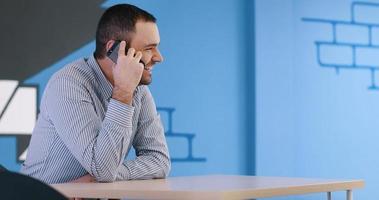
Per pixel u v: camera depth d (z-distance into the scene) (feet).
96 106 7.18
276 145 14.60
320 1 15.38
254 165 14.33
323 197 15.29
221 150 14.15
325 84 15.39
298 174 14.89
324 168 15.28
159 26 13.43
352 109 15.72
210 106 14.02
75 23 12.50
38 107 12.10
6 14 11.84
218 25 14.15
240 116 14.40
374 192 15.90
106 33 7.21
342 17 15.69
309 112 15.12
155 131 7.76
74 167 7.04
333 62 15.52
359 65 15.87
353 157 15.69
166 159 7.61
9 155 11.86
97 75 7.32
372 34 16.05
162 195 5.20
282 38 14.76
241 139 14.40
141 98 7.79
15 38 11.92
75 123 6.76
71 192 5.47
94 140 6.66
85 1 12.61
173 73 13.56
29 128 12.03
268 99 14.51
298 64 15.01
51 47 12.25
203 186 5.76
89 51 12.64
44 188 3.43
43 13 12.19
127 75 6.67
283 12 14.79
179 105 13.64
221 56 14.17
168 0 13.55
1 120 11.79
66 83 7.01
